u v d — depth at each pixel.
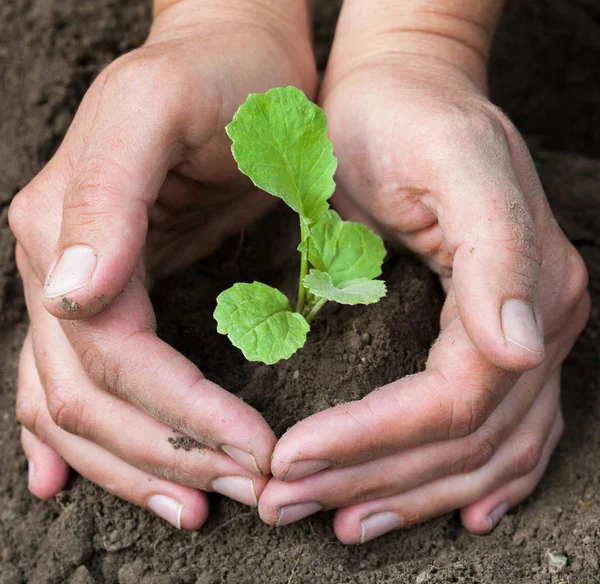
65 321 0.34
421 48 0.39
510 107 0.53
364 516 0.34
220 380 0.36
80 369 0.35
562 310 0.36
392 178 0.36
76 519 0.36
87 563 0.36
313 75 0.41
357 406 0.33
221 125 0.36
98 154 0.33
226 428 0.32
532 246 0.32
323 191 0.35
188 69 0.35
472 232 0.33
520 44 0.54
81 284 0.32
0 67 0.46
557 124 0.54
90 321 0.33
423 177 0.35
